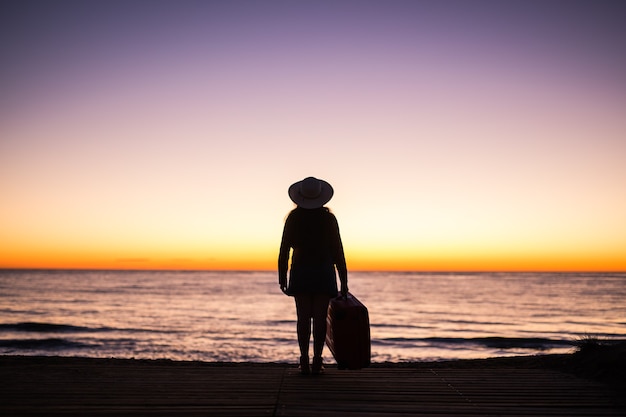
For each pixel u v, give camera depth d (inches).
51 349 929.5
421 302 2696.9
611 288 4416.8
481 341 1111.6
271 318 1707.7
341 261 193.0
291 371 202.4
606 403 151.1
